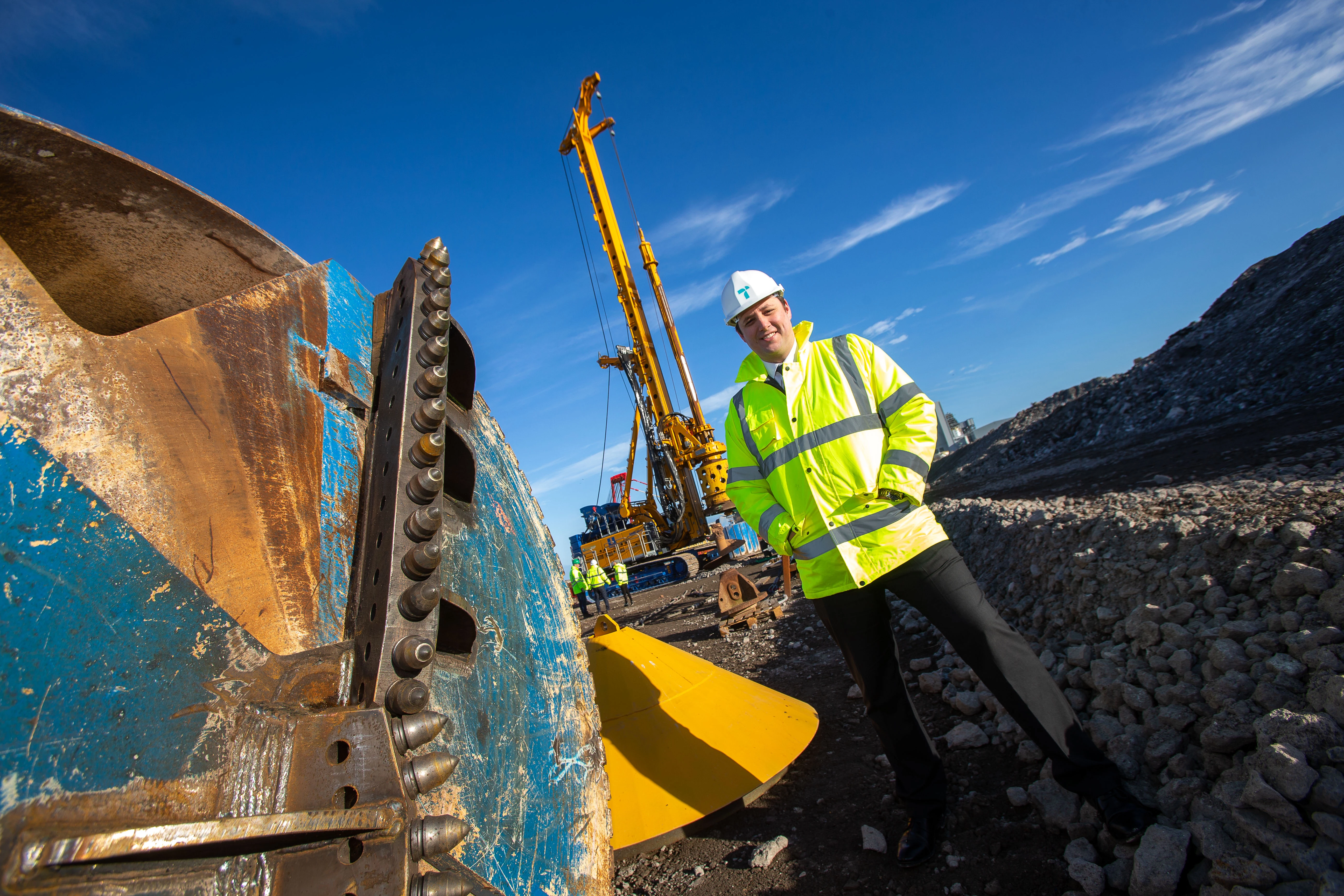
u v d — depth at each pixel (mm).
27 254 1088
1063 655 3152
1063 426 16422
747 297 2320
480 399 1688
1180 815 1895
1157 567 2936
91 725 635
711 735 2936
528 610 1547
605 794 1678
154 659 722
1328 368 9344
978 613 2047
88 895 569
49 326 826
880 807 2580
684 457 20641
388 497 1091
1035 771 2484
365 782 826
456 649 1255
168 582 769
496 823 1157
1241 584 2475
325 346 1275
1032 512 4816
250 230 1231
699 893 2320
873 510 2182
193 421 980
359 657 987
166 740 700
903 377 2285
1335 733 1681
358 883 774
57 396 805
